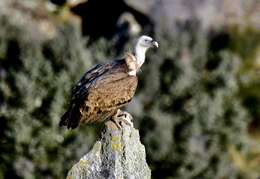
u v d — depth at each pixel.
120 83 20.09
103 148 18.75
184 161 42.22
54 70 41.22
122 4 49.41
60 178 40.09
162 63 43.59
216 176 42.88
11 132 40.03
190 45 45.38
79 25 48.00
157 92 43.03
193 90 43.34
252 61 49.75
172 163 42.28
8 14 46.47
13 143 39.91
